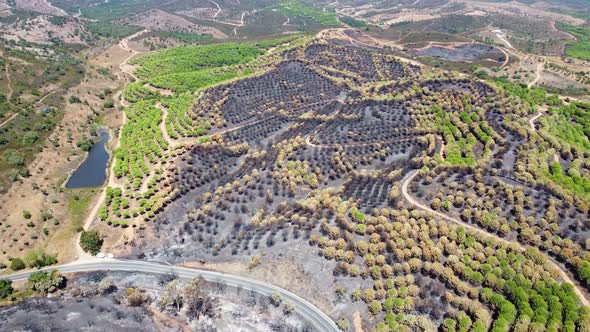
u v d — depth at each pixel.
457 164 133.38
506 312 88.00
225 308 98.69
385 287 98.62
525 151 138.88
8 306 97.50
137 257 114.94
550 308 87.81
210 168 149.75
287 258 109.56
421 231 109.38
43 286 101.69
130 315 94.88
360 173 136.62
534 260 98.75
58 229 123.94
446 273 97.19
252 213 126.31
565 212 111.50
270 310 97.94
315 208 121.50
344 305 97.31
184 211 129.88
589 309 85.75
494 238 105.06
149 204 131.50
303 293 101.56
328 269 105.25
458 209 118.12
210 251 115.25
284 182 136.75
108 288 103.25
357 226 112.19
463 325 87.50
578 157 137.50
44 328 89.06
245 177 139.12
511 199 116.38
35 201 131.88
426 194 124.06
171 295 100.12
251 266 108.62
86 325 90.62
